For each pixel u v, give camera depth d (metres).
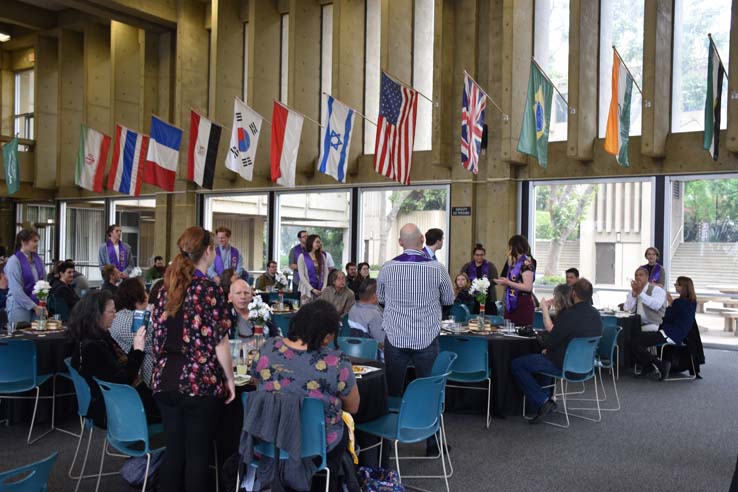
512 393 5.93
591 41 9.94
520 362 5.75
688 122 9.69
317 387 3.03
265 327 4.68
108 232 10.52
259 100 12.89
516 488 4.12
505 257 10.48
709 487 4.16
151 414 3.88
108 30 15.98
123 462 4.48
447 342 5.49
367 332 5.54
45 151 16.80
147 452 3.42
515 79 10.11
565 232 10.42
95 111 15.80
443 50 10.68
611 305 9.87
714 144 8.52
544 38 10.72
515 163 10.38
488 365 5.73
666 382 7.55
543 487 4.14
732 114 8.61
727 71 9.40
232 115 13.59
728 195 9.21
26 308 6.74
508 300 6.76
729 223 9.23
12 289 6.74
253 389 3.54
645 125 9.24
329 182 12.33
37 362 5.25
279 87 13.41
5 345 4.72
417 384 3.65
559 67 10.62
